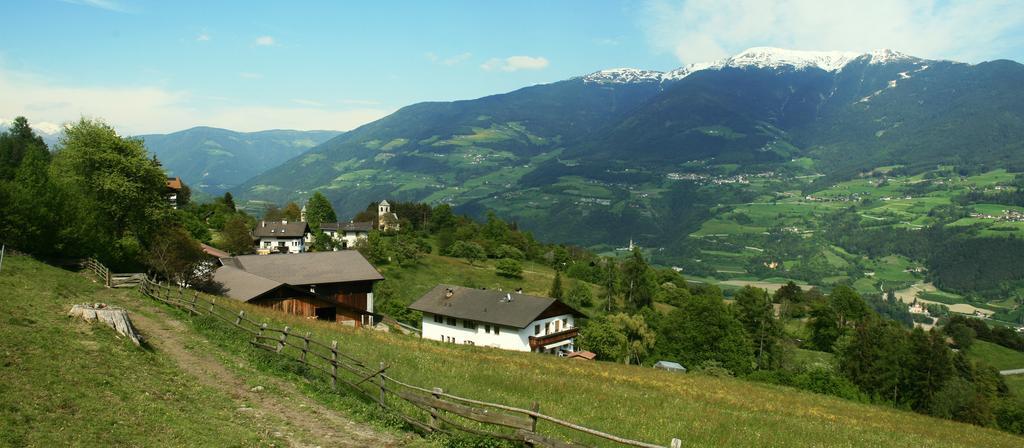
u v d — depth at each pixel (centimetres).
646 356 8850
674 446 1162
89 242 5656
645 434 2138
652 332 8875
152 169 6981
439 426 1739
